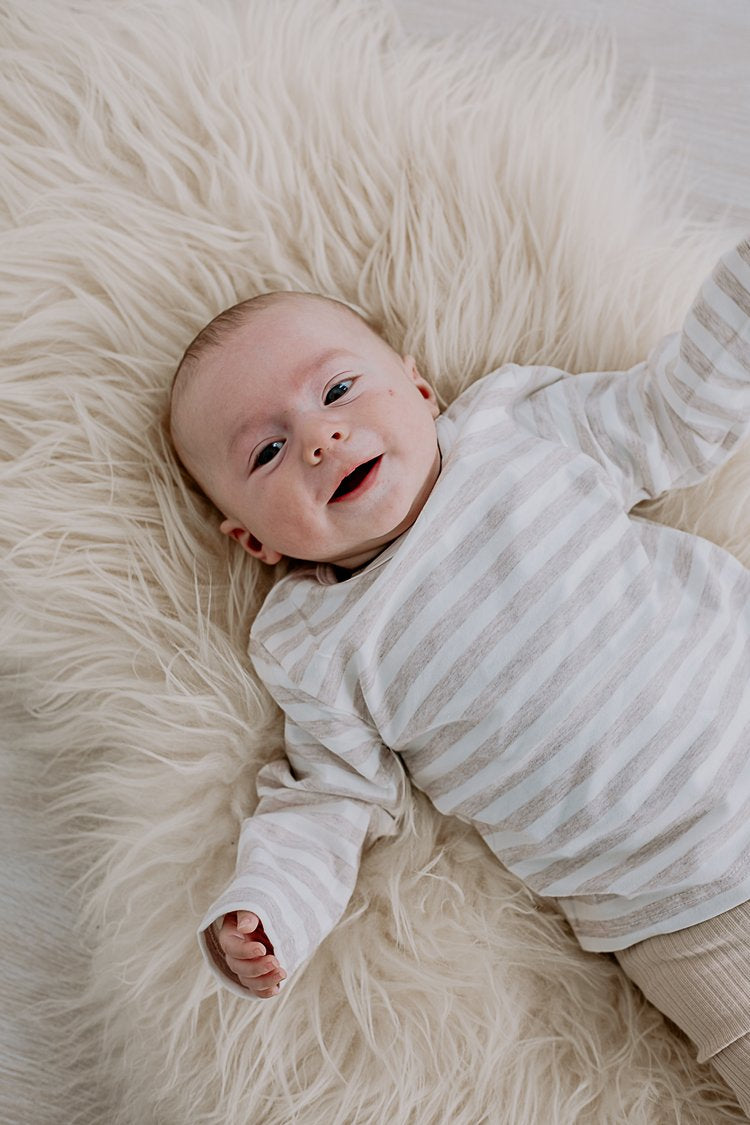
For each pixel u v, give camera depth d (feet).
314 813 3.53
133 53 3.91
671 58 4.41
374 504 3.36
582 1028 3.62
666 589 3.61
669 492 3.89
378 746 3.64
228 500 3.57
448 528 3.50
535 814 3.52
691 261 3.97
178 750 3.70
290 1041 3.51
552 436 3.71
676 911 3.43
